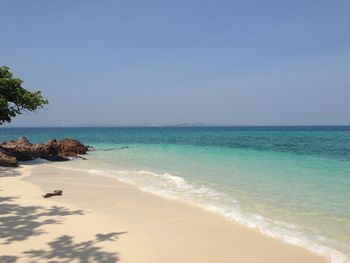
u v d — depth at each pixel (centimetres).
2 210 1153
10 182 1706
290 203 1270
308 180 1800
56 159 3039
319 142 5578
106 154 3706
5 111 2944
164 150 4181
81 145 3753
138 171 2219
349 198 1353
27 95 3069
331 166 2419
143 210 1186
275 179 1836
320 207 1209
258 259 774
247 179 1842
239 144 5197
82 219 1063
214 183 1714
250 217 1086
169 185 1669
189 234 938
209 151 3897
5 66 3041
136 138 8275
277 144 5084
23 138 3731
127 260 762
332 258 767
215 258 780
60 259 753
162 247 843
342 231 944
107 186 1645
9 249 803
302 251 813
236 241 884
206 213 1147
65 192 1477
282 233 931
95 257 771
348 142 5512
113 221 1050
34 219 1052
